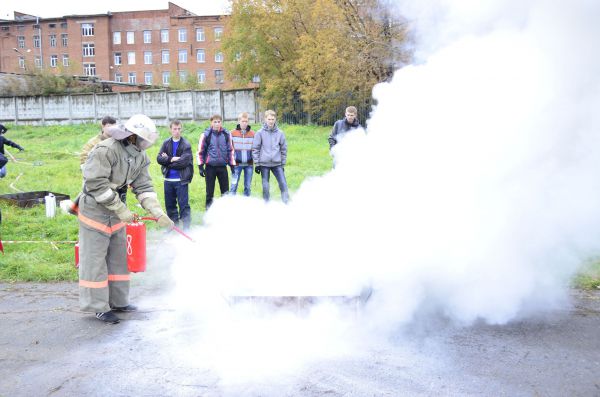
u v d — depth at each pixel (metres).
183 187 8.09
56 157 17.44
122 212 4.68
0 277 6.18
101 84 38.69
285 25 23.00
